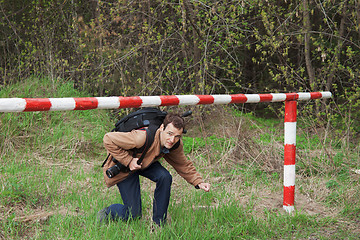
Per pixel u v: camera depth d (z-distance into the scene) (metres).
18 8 13.30
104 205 4.97
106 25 11.04
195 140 8.62
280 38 10.20
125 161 3.76
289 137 4.94
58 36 12.00
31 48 11.81
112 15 10.64
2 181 5.76
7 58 12.44
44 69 10.95
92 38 10.87
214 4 9.61
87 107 3.14
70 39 11.75
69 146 7.93
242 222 4.62
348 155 7.96
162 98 3.71
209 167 7.21
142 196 5.39
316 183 6.41
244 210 5.11
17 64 11.87
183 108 9.59
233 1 9.54
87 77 11.47
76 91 10.66
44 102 2.84
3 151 7.41
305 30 10.34
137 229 4.09
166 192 4.07
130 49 10.34
